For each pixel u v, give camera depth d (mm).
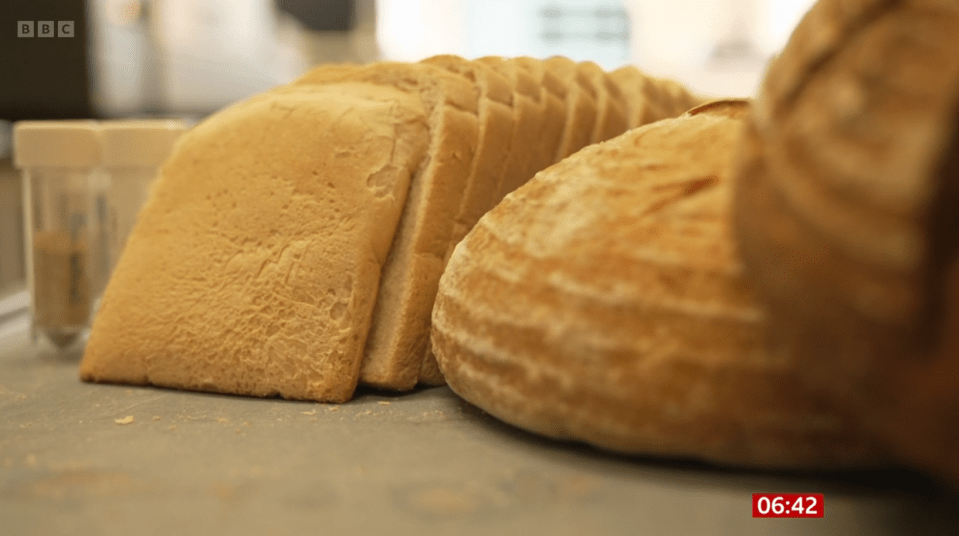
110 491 284
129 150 484
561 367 297
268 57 762
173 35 693
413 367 384
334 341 372
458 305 337
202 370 389
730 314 282
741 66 806
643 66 821
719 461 291
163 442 327
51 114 624
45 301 478
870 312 222
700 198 305
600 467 297
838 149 237
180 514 264
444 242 393
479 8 812
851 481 288
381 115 388
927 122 226
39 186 476
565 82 447
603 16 820
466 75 418
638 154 332
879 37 252
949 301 219
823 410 277
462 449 313
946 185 225
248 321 383
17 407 374
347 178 383
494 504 269
